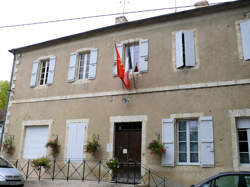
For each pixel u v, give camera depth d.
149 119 9.64
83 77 11.68
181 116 9.16
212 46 9.34
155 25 10.53
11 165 10.11
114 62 10.88
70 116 11.22
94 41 11.70
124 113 10.12
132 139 9.95
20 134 12.20
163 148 9.04
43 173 11.12
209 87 9.02
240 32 9.07
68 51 12.23
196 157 8.83
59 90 11.84
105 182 9.45
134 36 10.84
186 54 9.56
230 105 8.58
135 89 10.16
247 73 8.61
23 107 12.55
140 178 9.41
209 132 8.61
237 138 8.33
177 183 8.70
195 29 9.79
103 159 10.07
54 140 11.12
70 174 10.54
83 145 10.61
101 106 10.67
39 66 12.91
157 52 10.18
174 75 9.65
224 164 8.20
